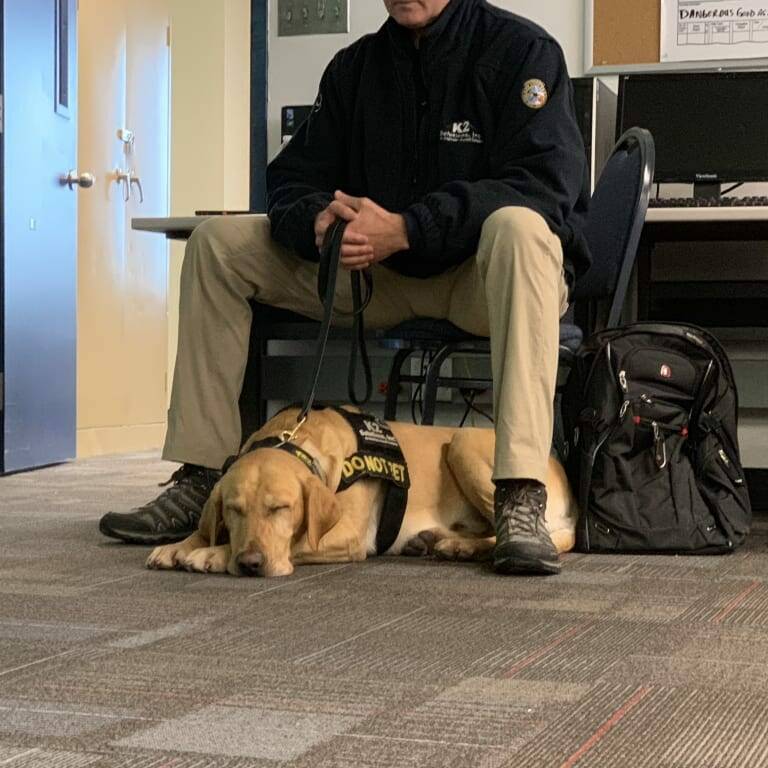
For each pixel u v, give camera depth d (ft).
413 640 4.52
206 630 4.71
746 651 4.34
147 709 3.49
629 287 10.54
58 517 9.15
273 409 11.51
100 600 5.39
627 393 7.39
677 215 8.95
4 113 13.53
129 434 18.04
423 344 8.20
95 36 16.61
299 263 7.86
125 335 17.84
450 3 7.82
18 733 3.24
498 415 6.54
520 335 6.55
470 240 7.15
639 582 6.05
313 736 3.21
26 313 14.16
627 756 3.04
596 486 7.30
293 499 6.19
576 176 7.45
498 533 6.45
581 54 11.11
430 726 3.31
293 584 5.87
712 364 7.53
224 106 19.26
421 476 7.18
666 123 10.59
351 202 7.20
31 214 14.26
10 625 4.81
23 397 14.10
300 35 11.63
